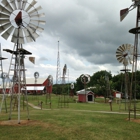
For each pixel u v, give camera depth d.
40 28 19.14
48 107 39.53
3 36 17.91
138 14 20.00
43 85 110.94
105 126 16.80
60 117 20.86
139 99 69.38
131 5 19.86
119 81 88.69
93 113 26.42
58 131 14.80
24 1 18.42
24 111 29.50
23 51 18.88
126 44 37.88
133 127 16.70
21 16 18.25
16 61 19.59
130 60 37.88
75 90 123.19
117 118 21.36
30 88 109.19
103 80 71.25
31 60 22.91
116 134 14.50
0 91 80.25
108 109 35.38
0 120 19.02
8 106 38.75
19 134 13.88
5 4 17.83
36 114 24.09
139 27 19.33
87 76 66.56
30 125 16.62
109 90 68.88
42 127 15.92
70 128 15.70
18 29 18.38
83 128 15.83
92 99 66.31
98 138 13.45
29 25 18.73
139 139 13.58
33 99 65.00
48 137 13.36
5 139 12.77
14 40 18.36
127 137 13.91
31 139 12.88
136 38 20.38
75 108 36.81
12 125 16.59
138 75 79.50
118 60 38.53
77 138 13.34
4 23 18.00
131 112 30.16
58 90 95.12
